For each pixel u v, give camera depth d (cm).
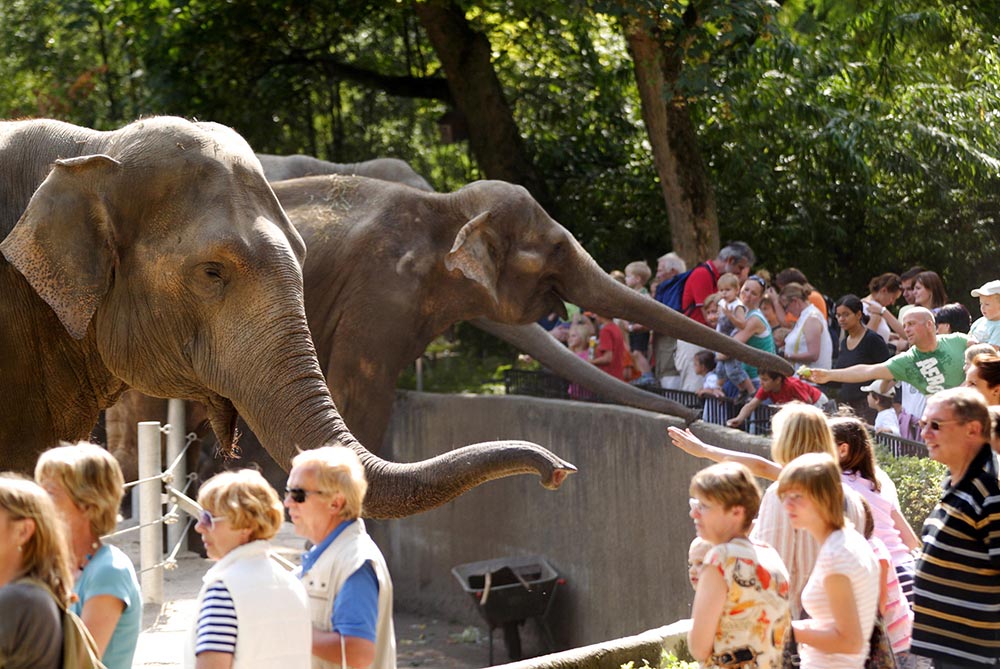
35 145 769
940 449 582
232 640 429
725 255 1323
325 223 1218
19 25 2291
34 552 404
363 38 2264
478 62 2023
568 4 1711
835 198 2038
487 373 1953
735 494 479
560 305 1256
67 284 721
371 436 1195
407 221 1224
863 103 1983
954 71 2055
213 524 441
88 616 454
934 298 1186
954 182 1995
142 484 928
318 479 466
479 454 671
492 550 1477
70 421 797
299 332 730
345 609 457
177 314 735
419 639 1441
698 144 1962
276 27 2097
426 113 2381
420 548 1580
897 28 1878
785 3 1936
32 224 722
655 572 1209
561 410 1366
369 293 1198
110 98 2298
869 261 2048
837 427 640
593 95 2231
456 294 1224
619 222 2133
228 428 775
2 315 755
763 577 479
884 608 548
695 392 1296
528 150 2177
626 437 1260
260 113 2159
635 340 1480
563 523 1362
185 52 2089
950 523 575
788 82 1942
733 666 475
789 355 1229
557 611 1359
